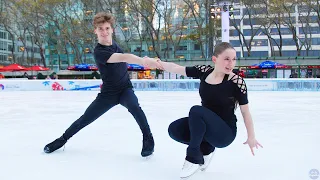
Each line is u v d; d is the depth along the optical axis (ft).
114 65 10.42
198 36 121.19
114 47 10.68
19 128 17.47
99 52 10.23
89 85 66.74
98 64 10.48
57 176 8.55
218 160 10.05
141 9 112.06
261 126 17.58
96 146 12.41
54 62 193.77
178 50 173.47
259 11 113.70
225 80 7.83
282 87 61.05
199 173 8.66
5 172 8.97
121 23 123.54
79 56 122.72
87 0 110.73
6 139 14.17
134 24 117.80
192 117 7.82
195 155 7.73
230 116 8.18
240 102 7.87
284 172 8.67
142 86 65.62
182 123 8.47
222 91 7.84
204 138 8.18
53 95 50.49
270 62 87.40
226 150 11.44
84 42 120.26
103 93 10.93
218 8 67.97
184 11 121.08
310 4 106.52
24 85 66.85
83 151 11.55
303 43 114.32
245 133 15.26
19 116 23.08
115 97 10.93
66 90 67.31
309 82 59.88
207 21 117.70
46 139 14.15
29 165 9.70
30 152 11.52
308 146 12.08
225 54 7.54
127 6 112.68
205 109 7.78
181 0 119.14
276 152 11.10
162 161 10.05
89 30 113.80
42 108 29.17
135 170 9.05
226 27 67.05
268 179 8.09
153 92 58.59
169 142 13.05
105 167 9.39
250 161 9.91
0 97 45.73
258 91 60.13
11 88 66.74
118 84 10.76
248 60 94.32
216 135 7.80
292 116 22.16
